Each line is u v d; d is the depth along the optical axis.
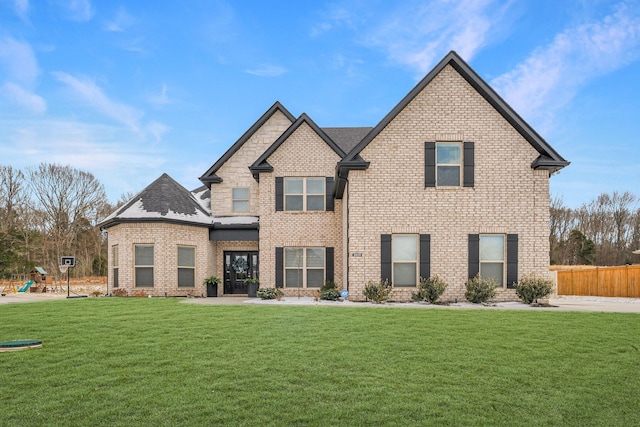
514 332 9.70
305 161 20.16
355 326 10.23
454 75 16.17
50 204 47.62
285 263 19.98
